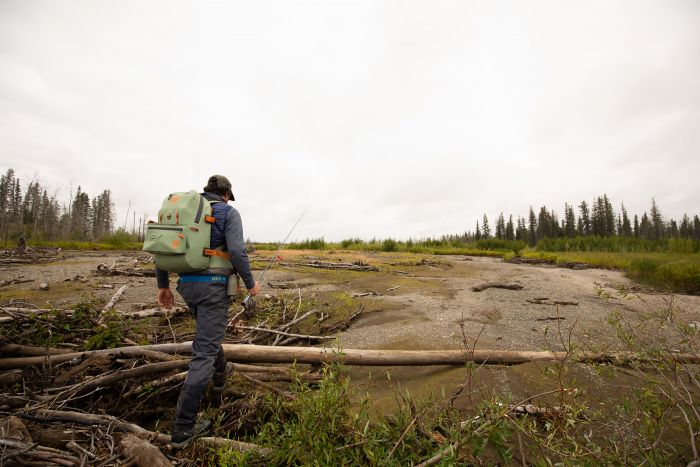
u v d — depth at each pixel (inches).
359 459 63.9
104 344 131.0
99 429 80.5
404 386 116.2
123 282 300.4
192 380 79.9
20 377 106.2
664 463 64.6
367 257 669.9
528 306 247.1
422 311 230.1
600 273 480.1
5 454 65.9
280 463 66.7
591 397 98.5
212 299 87.9
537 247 1240.8
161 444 79.0
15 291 252.2
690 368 113.6
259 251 790.5
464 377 115.0
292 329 184.4
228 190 105.1
